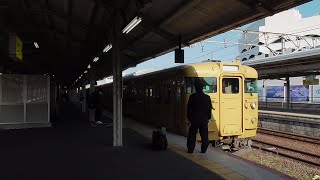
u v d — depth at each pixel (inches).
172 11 441.4
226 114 500.4
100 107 674.8
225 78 505.7
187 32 536.1
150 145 424.8
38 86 620.1
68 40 688.4
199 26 493.4
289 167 464.8
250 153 519.2
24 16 518.6
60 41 708.0
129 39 645.3
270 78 1421.0
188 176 273.4
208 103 375.6
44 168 298.8
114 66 412.8
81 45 739.4
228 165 314.0
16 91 605.0
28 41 695.7
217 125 493.4
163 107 601.3
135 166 308.5
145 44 655.8
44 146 412.8
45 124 625.0
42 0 456.4
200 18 450.9
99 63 1027.9
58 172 285.0
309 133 803.4
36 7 478.9
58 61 1061.1
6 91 598.2
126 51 765.3
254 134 524.4
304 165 474.3
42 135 512.7
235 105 506.9
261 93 1881.2
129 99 882.8
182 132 513.0
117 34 411.2
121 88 414.9
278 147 614.9
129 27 384.5
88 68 1039.6
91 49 752.3
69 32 624.1
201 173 283.3
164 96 597.3
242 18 411.2
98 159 338.6
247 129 514.0
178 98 527.8
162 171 289.9
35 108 617.0
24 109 609.0
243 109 510.3
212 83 498.0
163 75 603.5
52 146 413.1
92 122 717.9
